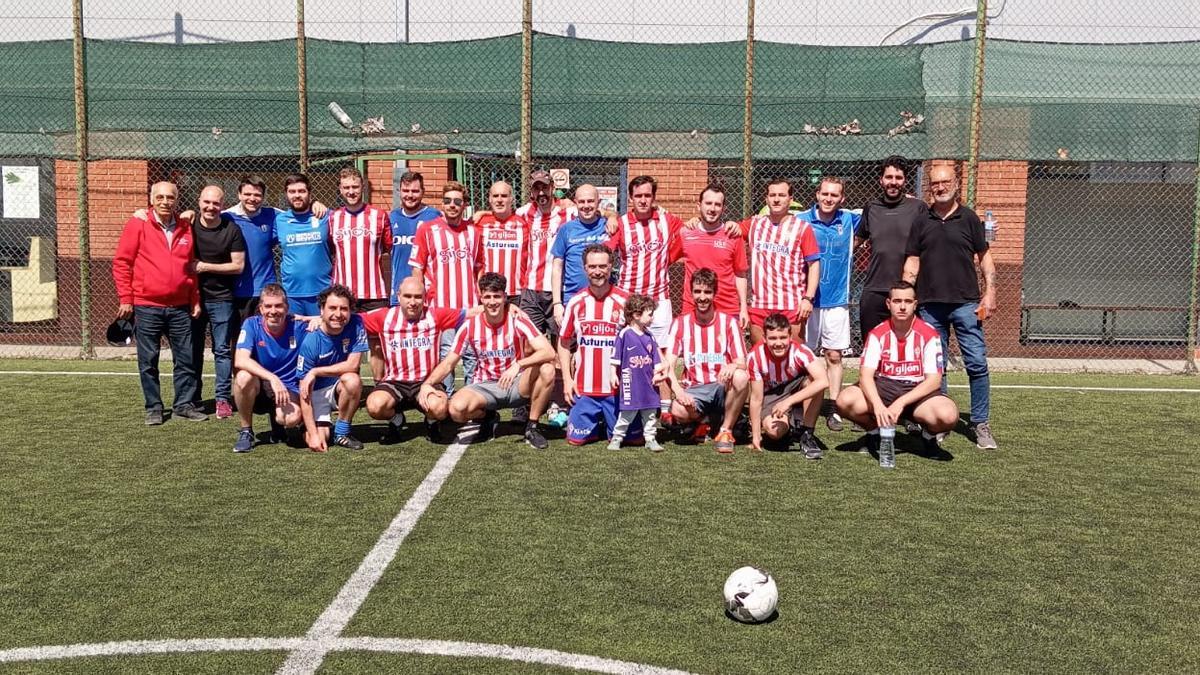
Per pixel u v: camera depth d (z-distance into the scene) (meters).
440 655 3.26
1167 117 10.06
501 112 10.48
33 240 11.89
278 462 5.83
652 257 6.86
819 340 7.36
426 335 6.38
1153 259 11.84
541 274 7.44
